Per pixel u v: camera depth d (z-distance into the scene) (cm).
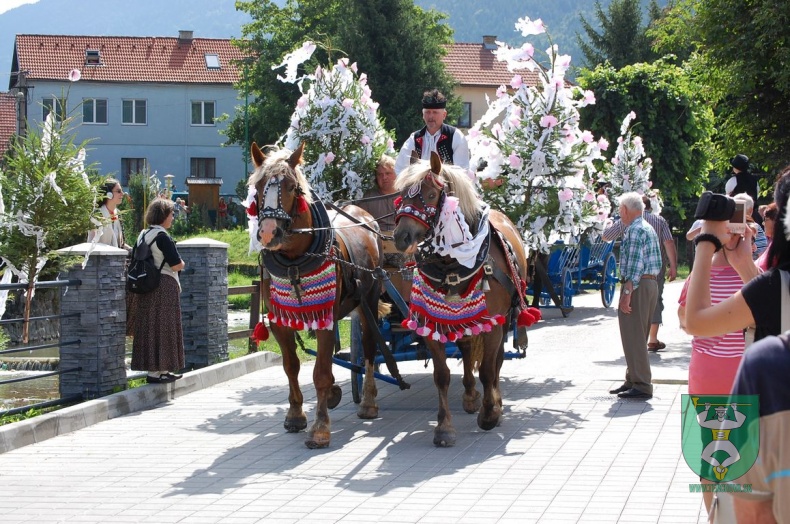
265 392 1041
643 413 877
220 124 5631
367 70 3984
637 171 1861
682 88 3042
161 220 974
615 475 662
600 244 1881
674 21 1928
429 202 728
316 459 733
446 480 661
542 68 1023
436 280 742
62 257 917
